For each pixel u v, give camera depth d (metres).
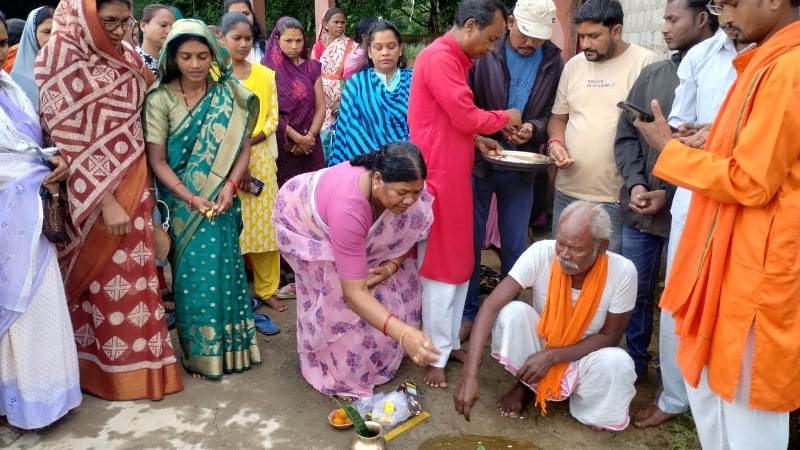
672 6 3.05
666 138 2.26
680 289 2.29
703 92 2.70
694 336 2.24
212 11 12.99
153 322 3.09
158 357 3.11
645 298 3.25
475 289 3.83
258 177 3.97
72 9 2.74
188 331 3.28
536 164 3.32
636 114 2.76
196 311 3.23
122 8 2.77
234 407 3.07
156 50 4.12
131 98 2.94
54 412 2.81
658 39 4.93
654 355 3.65
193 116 3.10
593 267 2.82
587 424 2.97
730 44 2.57
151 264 3.06
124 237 2.98
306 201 3.00
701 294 2.17
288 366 3.49
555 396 2.95
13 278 2.63
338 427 2.89
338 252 2.65
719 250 2.08
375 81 3.95
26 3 9.28
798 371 2.02
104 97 2.84
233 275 3.29
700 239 2.19
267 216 4.04
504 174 3.63
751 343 2.06
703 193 2.07
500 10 2.90
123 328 3.04
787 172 1.91
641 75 3.17
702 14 2.98
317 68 4.72
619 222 3.47
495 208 4.91
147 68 3.11
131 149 2.95
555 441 2.87
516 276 2.96
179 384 3.20
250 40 3.98
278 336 3.84
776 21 1.95
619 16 3.23
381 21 3.90
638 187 3.07
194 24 2.91
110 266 2.98
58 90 2.76
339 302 3.03
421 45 13.27
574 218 2.63
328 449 2.76
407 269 3.31
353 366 3.14
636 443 2.87
